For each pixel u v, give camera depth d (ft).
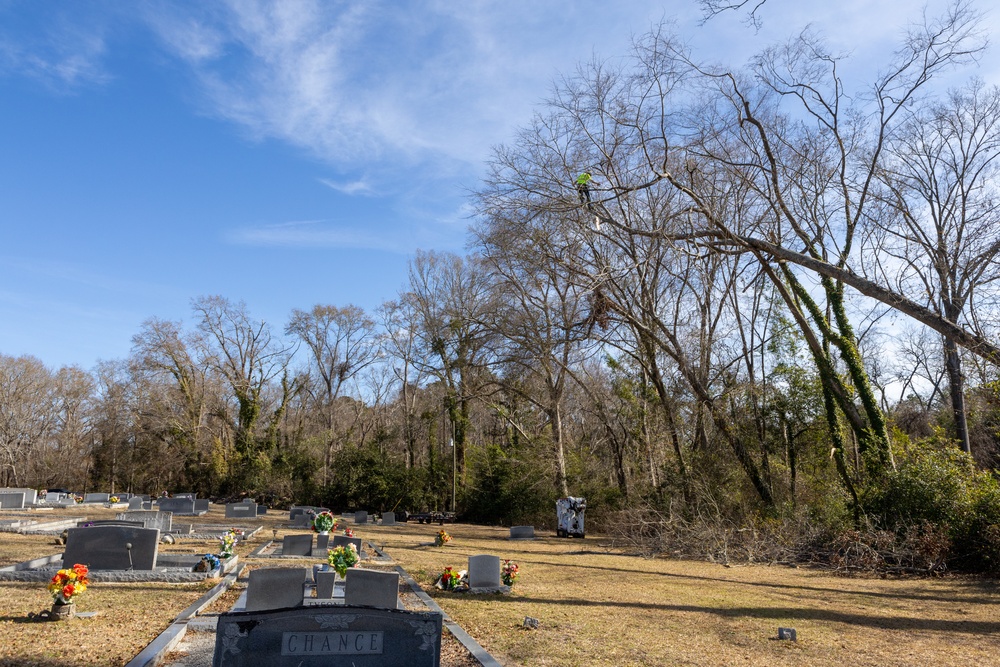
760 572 61.26
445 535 76.23
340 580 39.99
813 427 86.53
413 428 172.76
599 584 47.60
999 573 59.31
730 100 78.69
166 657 23.12
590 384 124.67
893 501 66.95
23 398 204.54
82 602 31.89
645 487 93.71
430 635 19.84
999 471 67.62
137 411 189.26
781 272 85.10
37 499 136.87
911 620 36.06
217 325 183.32
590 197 76.02
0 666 20.85
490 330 121.29
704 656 26.12
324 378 193.88
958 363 96.84
